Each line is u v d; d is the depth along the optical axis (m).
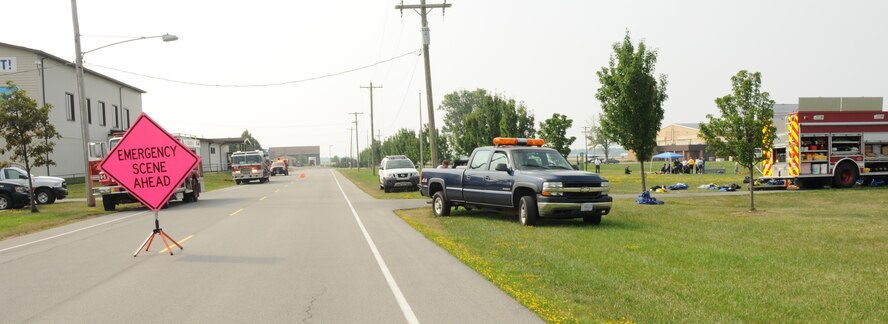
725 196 21.27
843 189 23.02
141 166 10.46
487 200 14.33
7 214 20.69
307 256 9.70
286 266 8.79
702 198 20.55
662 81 18.89
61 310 6.31
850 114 23.56
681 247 9.67
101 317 5.99
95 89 44.31
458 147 39.50
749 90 15.28
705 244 9.98
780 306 5.99
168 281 7.80
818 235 10.83
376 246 10.72
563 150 29.81
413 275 7.97
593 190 12.76
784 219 13.48
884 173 23.94
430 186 16.55
